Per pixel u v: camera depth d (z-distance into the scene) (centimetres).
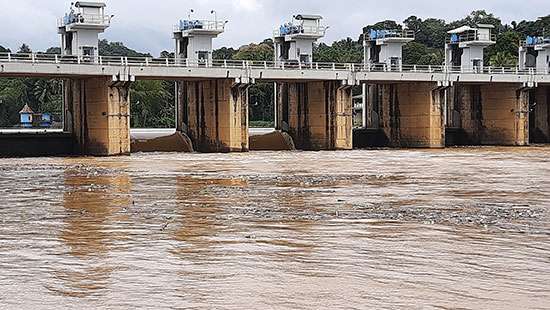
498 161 8581
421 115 11738
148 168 7488
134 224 3791
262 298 2366
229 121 10200
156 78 9981
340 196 5025
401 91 11994
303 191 5344
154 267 2792
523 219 3947
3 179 6297
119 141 9456
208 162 8350
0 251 3089
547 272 2700
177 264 2842
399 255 2995
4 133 9638
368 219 3938
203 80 10444
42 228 3672
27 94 17075
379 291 2442
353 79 10862
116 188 5562
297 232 3528
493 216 4056
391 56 11994
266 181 6112
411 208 4394
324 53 18762
